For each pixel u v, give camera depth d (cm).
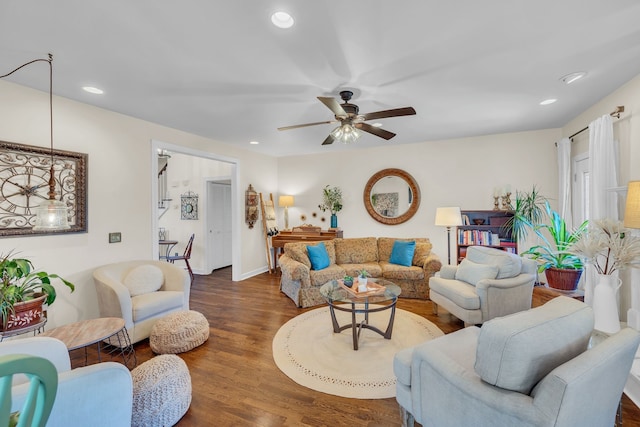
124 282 303
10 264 208
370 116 251
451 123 388
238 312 365
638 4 160
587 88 274
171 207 623
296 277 376
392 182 528
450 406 134
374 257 476
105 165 315
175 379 180
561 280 316
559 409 99
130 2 155
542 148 430
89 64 221
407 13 166
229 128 394
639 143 249
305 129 402
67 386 108
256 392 207
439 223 426
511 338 113
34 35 184
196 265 595
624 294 276
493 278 293
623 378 129
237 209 520
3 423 45
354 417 182
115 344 264
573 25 178
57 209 218
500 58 216
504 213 437
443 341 171
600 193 280
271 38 189
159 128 375
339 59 215
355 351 263
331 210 570
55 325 274
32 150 258
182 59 215
